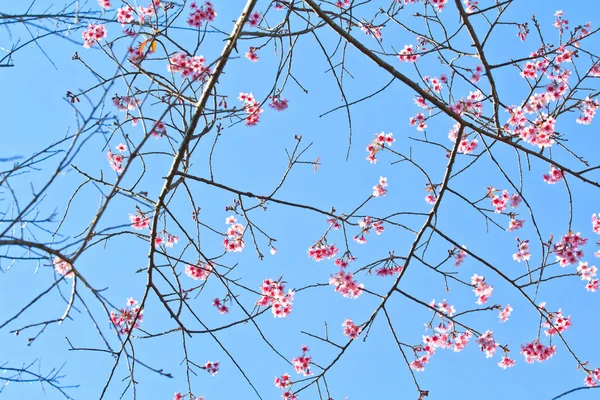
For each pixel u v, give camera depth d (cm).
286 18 500
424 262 553
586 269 643
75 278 374
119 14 541
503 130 524
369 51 485
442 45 537
